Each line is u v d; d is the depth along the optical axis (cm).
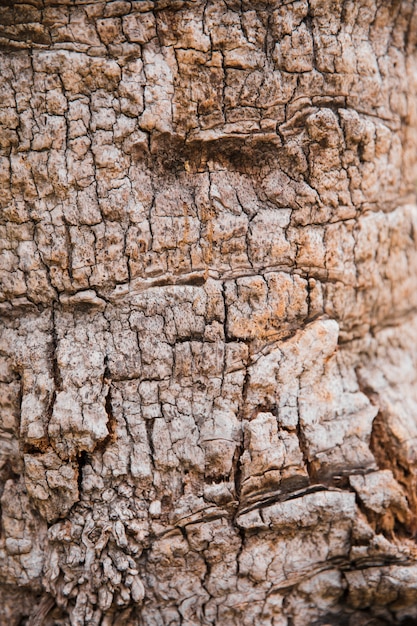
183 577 52
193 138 52
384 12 54
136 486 52
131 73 51
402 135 57
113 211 51
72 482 52
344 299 54
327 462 53
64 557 52
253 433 52
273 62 52
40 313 53
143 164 52
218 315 52
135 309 52
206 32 51
